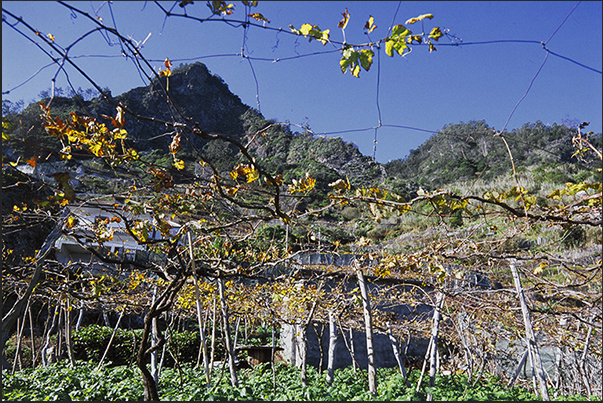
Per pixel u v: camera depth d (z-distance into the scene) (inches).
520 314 256.4
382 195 131.2
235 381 221.9
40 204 130.6
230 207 158.9
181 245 163.0
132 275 252.7
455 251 184.1
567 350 347.6
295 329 356.8
